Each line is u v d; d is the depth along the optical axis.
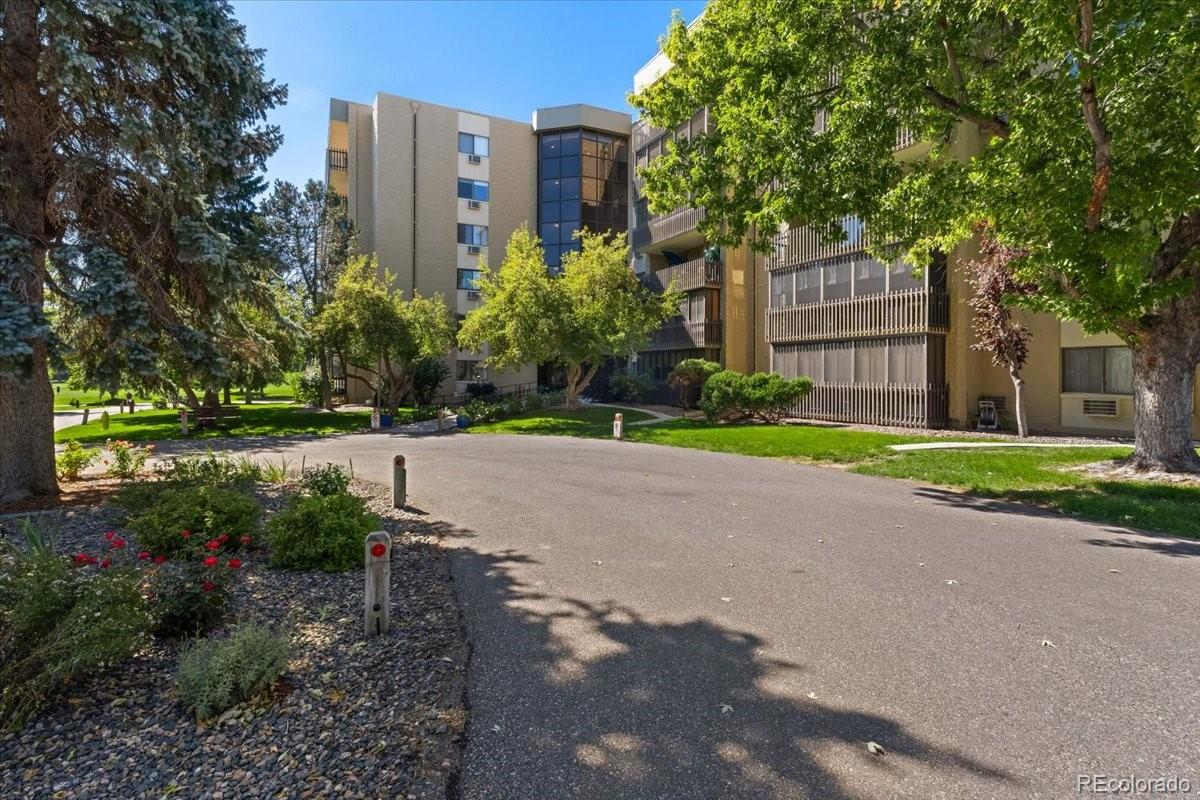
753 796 2.69
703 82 12.36
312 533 5.94
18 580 3.62
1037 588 5.33
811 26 10.16
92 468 12.57
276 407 34.38
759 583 5.51
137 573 4.07
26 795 2.64
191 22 8.14
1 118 8.37
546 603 5.05
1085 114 7.68
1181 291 8.54
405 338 27.23
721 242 12.07
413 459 14.02
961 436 16.00
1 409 8.64
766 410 21.20
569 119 37.53
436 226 36.50
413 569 5.96
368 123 36.78
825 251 21.67
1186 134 7.45
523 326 22.78
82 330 9.58
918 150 18.47
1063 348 16.89
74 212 8.99
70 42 7.25
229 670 3.36
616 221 38.66
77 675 3.60
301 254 34.19
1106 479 9.86
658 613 4.82
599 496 9.59
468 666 3.92
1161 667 3.87
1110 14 7.24
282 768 2.84
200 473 9.03
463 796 2.69
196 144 8.83
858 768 2.88
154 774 2.78
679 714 3.36
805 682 3.70
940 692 3.58
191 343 8.95
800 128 10.16
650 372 32.62
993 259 15.05
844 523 7.76
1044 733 3.16
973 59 10.55
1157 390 10.12
